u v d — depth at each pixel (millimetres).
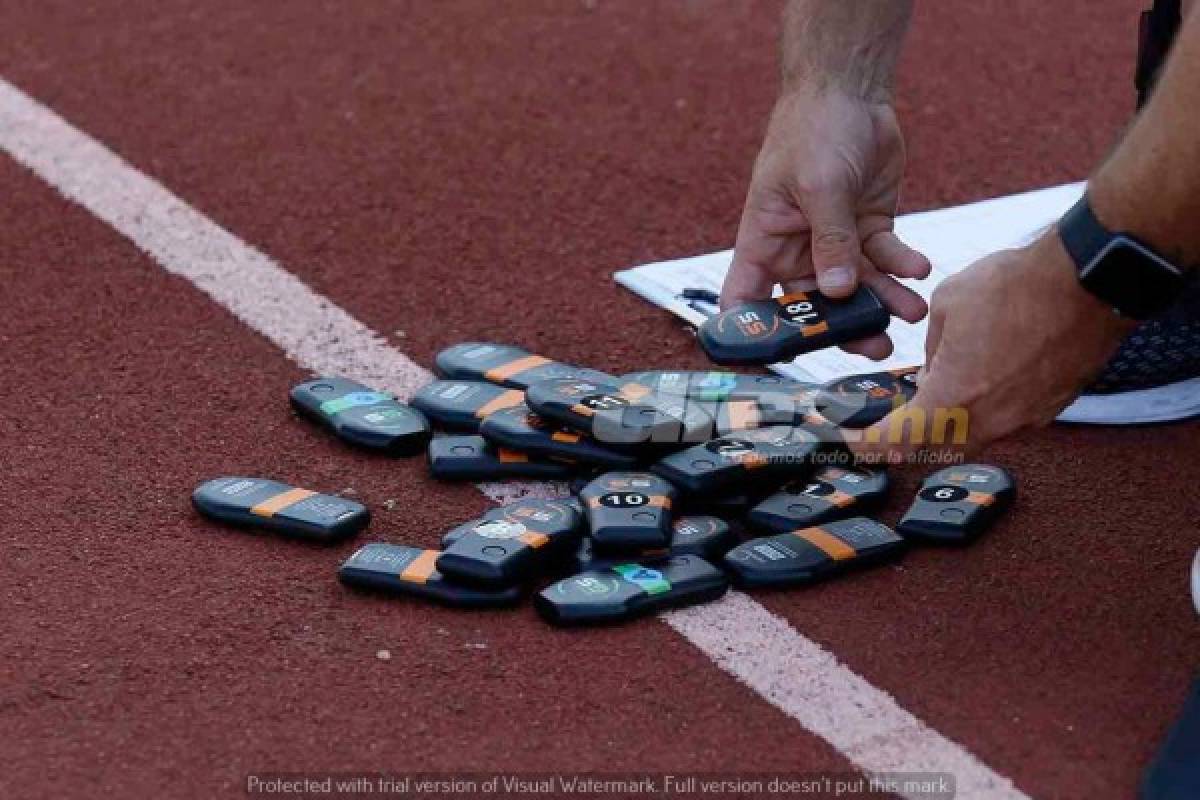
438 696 7844
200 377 10547
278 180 13141
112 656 8102
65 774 7402
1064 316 7488
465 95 14570
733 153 13617
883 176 9156
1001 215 12195
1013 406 7848
